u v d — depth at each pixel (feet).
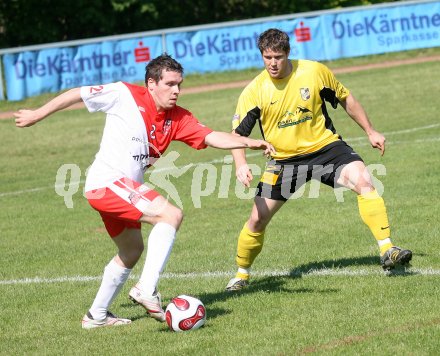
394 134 114.62
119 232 45.16
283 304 46.96
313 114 50.72
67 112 168.96
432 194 76.23
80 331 45.24
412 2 200.34
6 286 57.00
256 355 38.29
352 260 56.39
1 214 85.20
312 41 194.49
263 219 51.03
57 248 68.74
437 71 174.91
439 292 46.37
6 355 41.60
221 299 49.60
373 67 190.90
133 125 43.29
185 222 74.69
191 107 157.89
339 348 38.34
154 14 270.05
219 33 192.24
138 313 48.57
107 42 182.70
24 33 262.88
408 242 59.62
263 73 51.21
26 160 120.57
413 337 39.04
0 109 175.11
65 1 262.88
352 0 280.10
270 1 285.64
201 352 39.45
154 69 42.80
